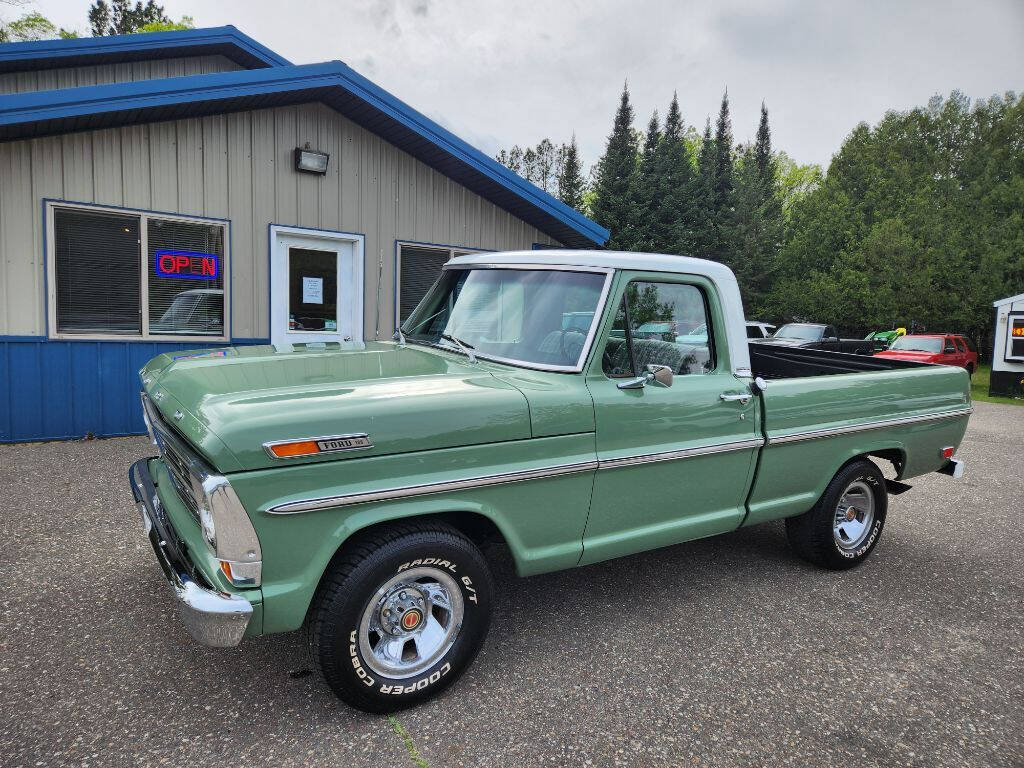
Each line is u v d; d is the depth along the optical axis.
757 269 42.09
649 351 3.38
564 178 63.53
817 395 4.04
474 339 3.54
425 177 9.02
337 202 8.35
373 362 3.24
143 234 7.16
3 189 6.39
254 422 2.32
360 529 2.54
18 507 4.84
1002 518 5.96
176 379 2.88
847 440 4.23
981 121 41.75
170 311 7.44
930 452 4.83
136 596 3.58
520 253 3.67
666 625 3.61
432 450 2.65
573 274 3.35
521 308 3.42
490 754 2.50
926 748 2.66
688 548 4.87
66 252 6.81
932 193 37.03
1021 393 16.56
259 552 2.33
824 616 3.81
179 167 7.27
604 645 3.37
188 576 2.33
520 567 3.02
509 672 3.08
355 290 8.64
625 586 4.12
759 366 6.30
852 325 34.16
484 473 2.78
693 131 61.28
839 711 2.89
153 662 3.00
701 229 40.00
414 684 2.70
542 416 2.93
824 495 4.26
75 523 4.57
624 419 3.19
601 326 3.17
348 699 2.61
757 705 2.90
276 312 8.09
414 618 2.71
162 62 10.41
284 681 2.91
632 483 3.28
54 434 6.91
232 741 2.51
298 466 2.37
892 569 4.61
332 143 8.24
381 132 8.44
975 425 11.85
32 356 6.70
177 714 2.65
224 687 2.85
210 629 2.24
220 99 6.77
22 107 5.81
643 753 2.55
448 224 9.30
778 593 4.10
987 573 4.60
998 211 33.94
